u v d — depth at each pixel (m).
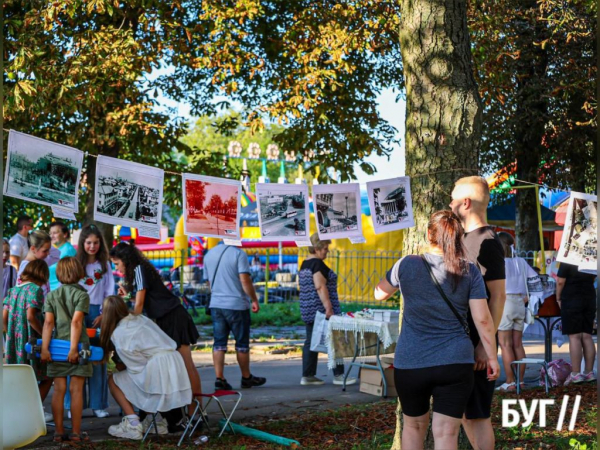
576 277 9.37
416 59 5.90
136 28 15.45
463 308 4.46
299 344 15.00
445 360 4.36
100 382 7.96
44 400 8.01
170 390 6.94
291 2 16.30
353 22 15.41
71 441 6.83
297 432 7.27
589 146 17.59
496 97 16.36
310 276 9.81
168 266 23.48
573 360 9.43
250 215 23.39
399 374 4.50
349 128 16.34
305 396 9.19
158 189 6.14
